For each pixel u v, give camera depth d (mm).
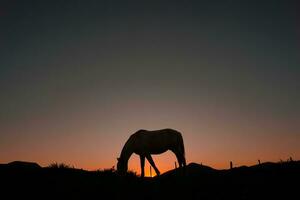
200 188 14734
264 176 15781
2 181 15328
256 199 12461
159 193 14172
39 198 13227
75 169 18828
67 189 14516
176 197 13445
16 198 13156
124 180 16766
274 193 12992
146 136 18641
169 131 19375
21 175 16453
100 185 15336
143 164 18453
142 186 15680
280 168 16875
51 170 17844
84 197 13547
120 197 13617
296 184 13789
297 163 17531
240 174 16891
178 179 17016
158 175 17859
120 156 18469
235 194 13352
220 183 15398
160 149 18938
